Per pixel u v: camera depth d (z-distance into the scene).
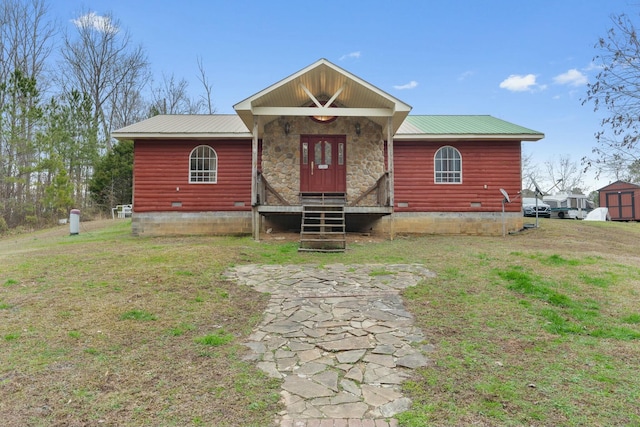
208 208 12.42
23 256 7.55
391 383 3.07
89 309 4.55
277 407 2.72
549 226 13.76
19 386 2.94
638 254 8.35
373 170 12.45
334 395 2.89
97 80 31.16
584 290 5.34
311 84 11.02
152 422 2.53
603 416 2.59
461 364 3.37
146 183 12.34
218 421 2.55
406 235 12.14
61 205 21.42
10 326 4.03
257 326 4.28
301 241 8.91
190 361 3.42
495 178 12.75
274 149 12.34
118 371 3.21
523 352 3.60
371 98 10.84
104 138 30.25
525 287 5.43
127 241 10.41
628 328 4.13
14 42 26.36
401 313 4.65
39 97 22.89
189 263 6.78
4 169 20.31
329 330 4.16
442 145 12.75
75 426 2.48
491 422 2.53
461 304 4.91
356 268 6.82
